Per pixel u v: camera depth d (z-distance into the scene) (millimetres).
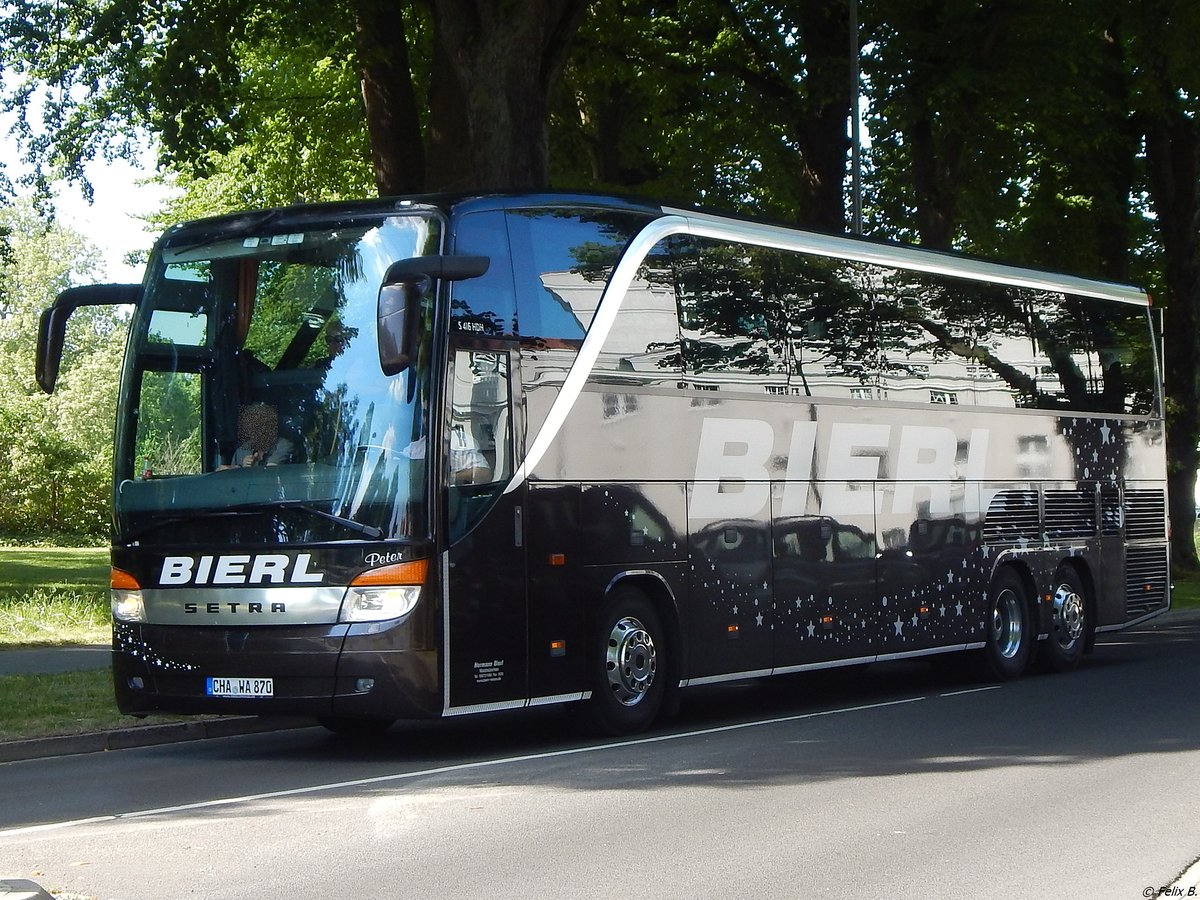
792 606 14617
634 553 12875
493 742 12789
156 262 12344
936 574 16609
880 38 26766
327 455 11359
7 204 27219
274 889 7070
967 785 9945
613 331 12883
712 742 12258
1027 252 34031
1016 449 18062
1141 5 27781
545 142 19328
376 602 11070
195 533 11602
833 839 8211
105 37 21812
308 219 11953
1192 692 15781
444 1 19188
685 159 29375
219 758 12031
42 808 9523
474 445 11602
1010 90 26156
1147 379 20891
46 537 55375
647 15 27094
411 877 7309
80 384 83688
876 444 15867
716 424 13844
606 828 8531
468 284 11734
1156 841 8164
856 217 25219
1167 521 21047
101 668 16641
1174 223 34531
